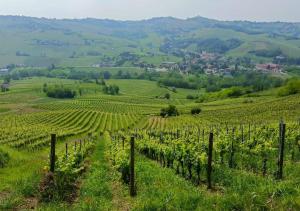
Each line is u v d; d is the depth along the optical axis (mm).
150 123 123188
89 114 149375
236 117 111375
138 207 14875
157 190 17234
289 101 131500
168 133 54844
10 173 23750
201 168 21156
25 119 126375
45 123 117062
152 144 35781
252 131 35875
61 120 128125
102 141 74438
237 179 18250
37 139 64688
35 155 43156
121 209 15477
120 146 35125
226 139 27859
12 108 183500
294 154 25078
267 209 13812
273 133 32875
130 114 157750
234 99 176250
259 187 15906
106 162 34688
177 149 25422
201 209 14094
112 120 135625
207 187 18609
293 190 15086
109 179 23281
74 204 15945
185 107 169000
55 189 16625
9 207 15281
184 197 15258
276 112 106188
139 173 22688
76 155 28516
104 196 17469
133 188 17734
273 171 20312
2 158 28719
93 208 15133
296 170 19219
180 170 24719
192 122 106438
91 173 25516
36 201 16344
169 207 14469
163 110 150750
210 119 113250
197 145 25453
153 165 28062
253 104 142750
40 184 16734
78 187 19953
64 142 68312
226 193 16688
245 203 14117
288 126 36562
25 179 19312
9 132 72438
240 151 26797
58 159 19719
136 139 47469
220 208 14109
